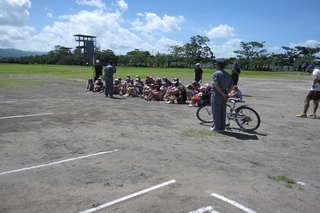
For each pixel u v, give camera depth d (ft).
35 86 57.31
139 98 41.98
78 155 15.90
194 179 12.94
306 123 25.90
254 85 72.49
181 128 23.07
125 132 21.33
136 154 16.26
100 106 33.68
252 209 10.37
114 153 16.37
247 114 22.45
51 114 27.73
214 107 21.66
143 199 10.96
